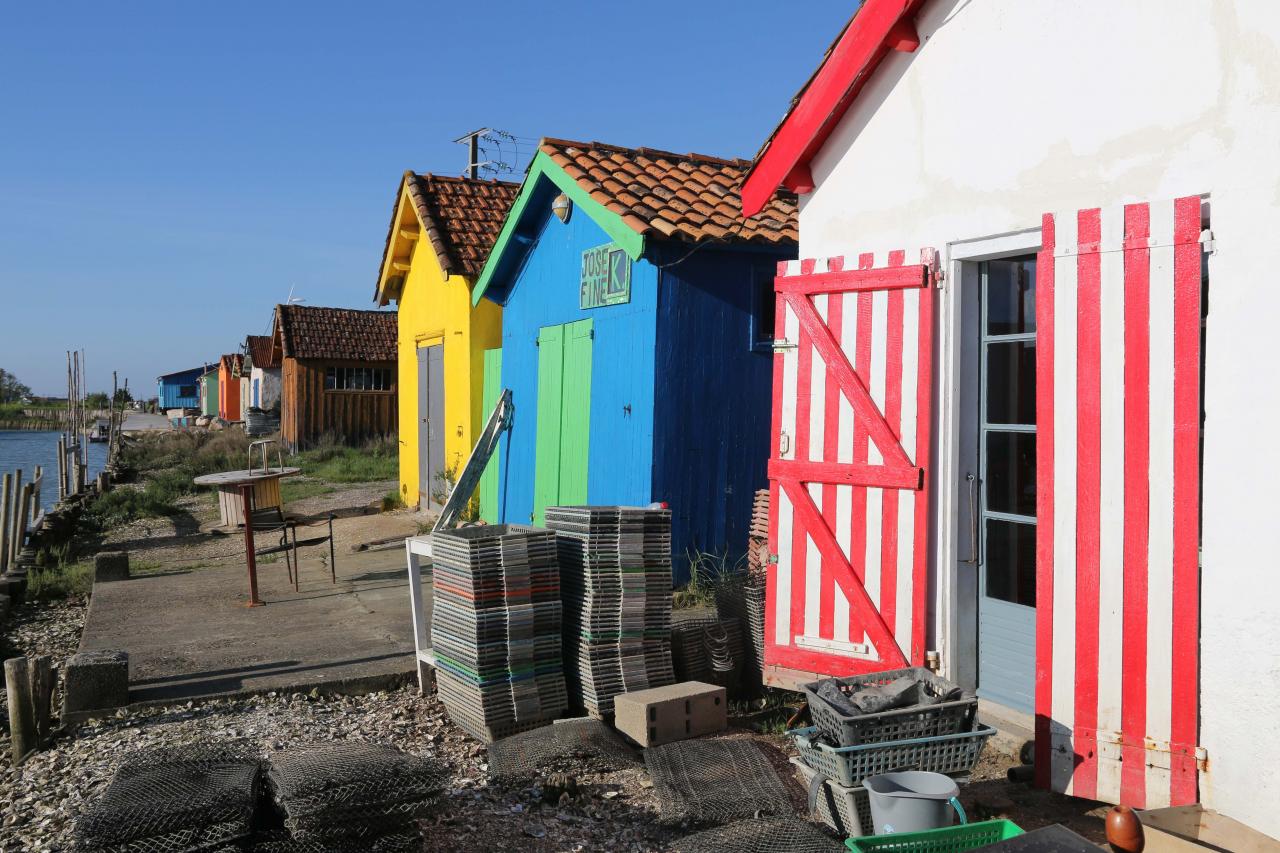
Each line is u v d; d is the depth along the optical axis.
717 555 8.72
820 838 4.00
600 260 9.49
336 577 10.46
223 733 5.77
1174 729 4.16
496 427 11.80
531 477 11.19
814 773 4.38
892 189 5.59
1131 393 4.30
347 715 6.22
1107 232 4.39
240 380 46.53
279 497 10.35
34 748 5.67
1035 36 4.80
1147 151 4.32
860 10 5.53
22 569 11.41
